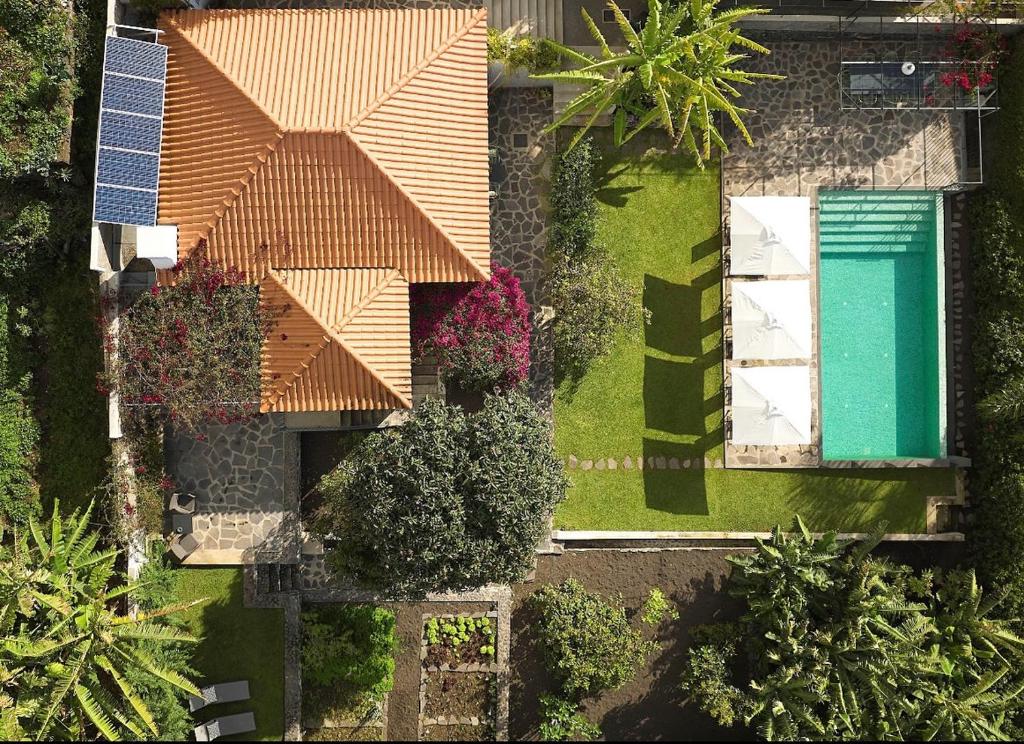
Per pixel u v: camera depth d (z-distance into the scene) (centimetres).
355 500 1555
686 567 2005
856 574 1806
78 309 1781
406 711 1986
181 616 1850
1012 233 1917
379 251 1628
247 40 1628
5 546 1728
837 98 1970
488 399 1642
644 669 2014
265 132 1548
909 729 1823
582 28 1888
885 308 2056
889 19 1883
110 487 1719
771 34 1948
